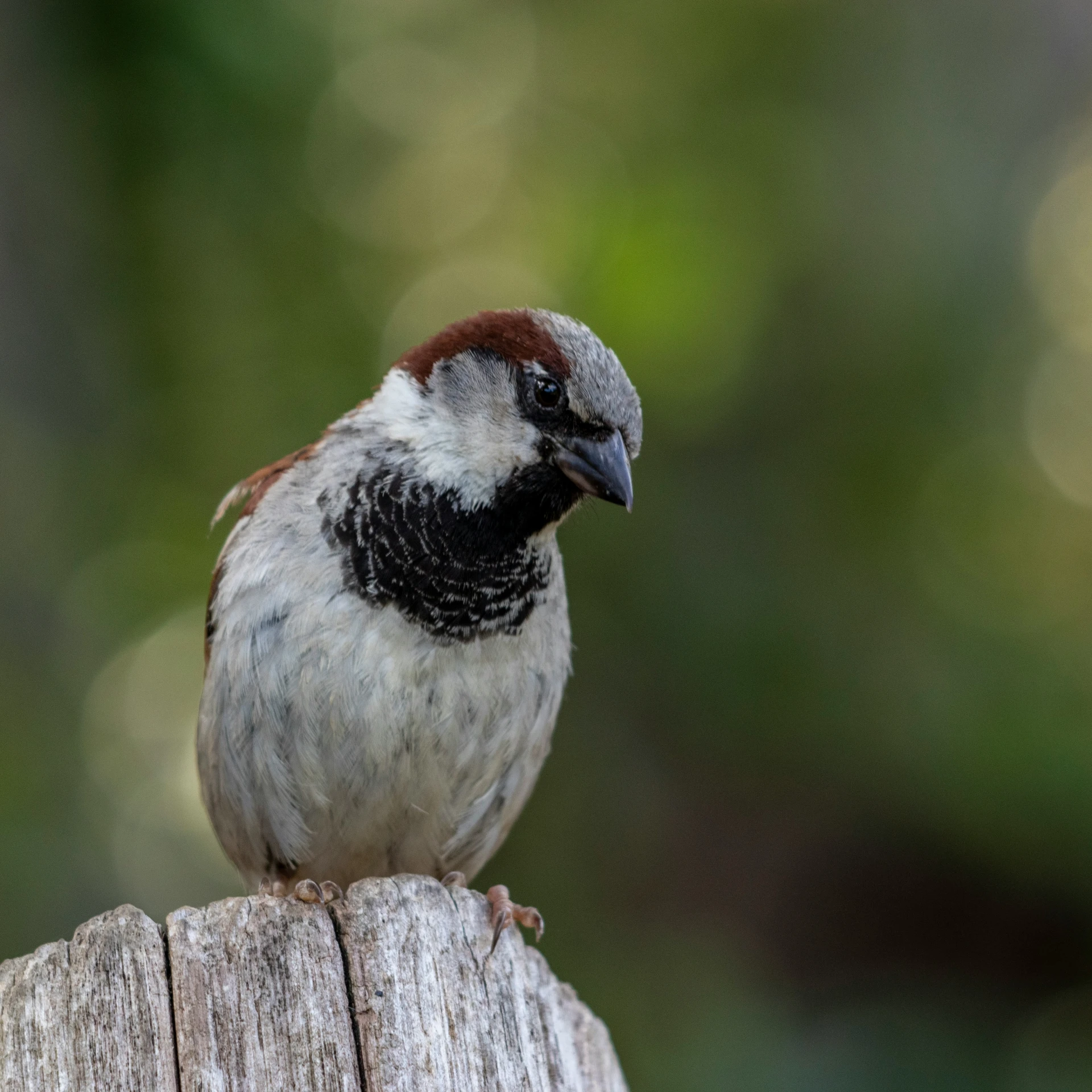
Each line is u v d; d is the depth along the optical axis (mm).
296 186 11562
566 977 11484
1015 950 13086
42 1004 3889
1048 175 14453
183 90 10680
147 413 11156
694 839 12547
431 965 4219
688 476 12758
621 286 12000
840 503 12930
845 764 12508
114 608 10883
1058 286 14688
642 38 13156
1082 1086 11469
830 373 12867
